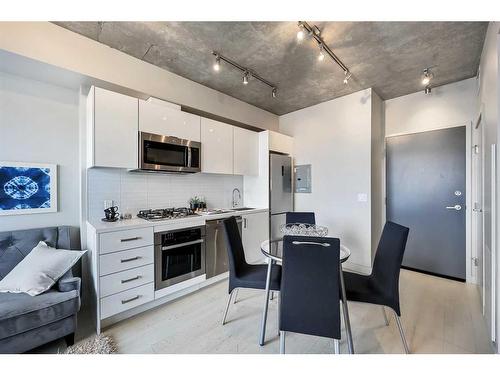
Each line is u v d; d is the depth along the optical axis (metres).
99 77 2.22
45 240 2.11
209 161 3.10
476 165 2.89
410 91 3.34
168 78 2.75
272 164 3.77
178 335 1.88
